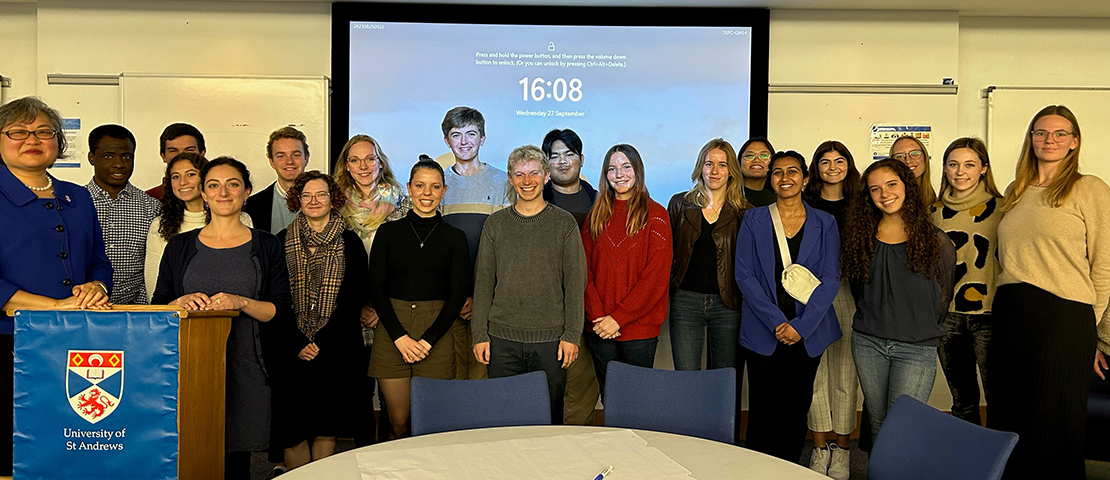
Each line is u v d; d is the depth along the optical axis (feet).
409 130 14.14
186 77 13.93
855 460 12.30
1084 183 8.91
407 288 9.95
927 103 14.55
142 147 13.89
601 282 10.62
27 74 14.33
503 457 5.65
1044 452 8.96
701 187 11.50
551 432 6.42
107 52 14.06
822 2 14.01
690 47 14.32
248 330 8.62
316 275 9.89
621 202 10.78
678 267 11.46
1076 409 8.90
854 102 14.55
